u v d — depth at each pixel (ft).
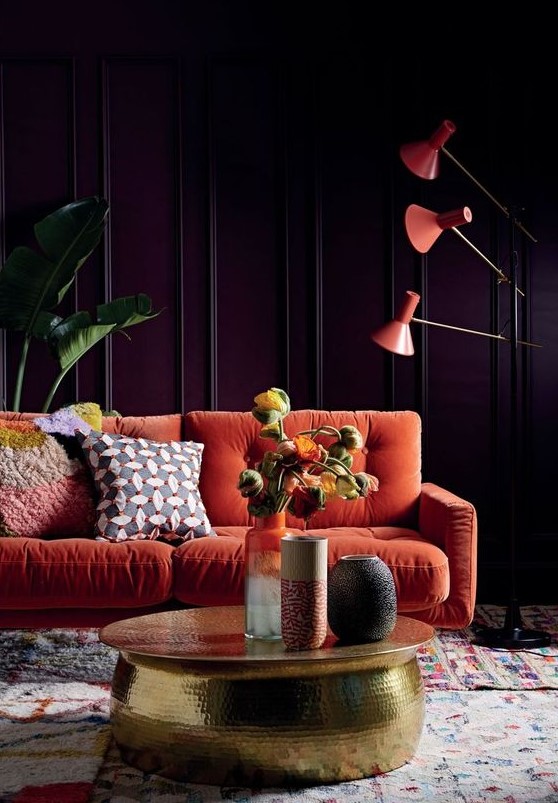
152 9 15.07
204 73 15.08
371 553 9.91
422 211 12.01
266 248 15.11
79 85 15.06
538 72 14.99
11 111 15.03
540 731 8.43
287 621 7.19
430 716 8.85
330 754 7.02
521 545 14.92
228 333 15.14
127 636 7.59
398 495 11.91
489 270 15.05
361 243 15.10
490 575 14.82
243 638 7.56
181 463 11.35
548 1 14.99
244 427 12.12
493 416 15.07
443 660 10.95
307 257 15.11
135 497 10.69
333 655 6.94
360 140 15.11
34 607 9.78
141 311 14.16
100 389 15.07
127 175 15.08
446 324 15.07
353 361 15.11
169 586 9.83
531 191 15.02
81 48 15.06
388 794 6.99
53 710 8.86
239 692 6.97
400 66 15.08
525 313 15.03
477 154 15.05
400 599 9.79
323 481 7.46
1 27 15.02
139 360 15.08
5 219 15.01
